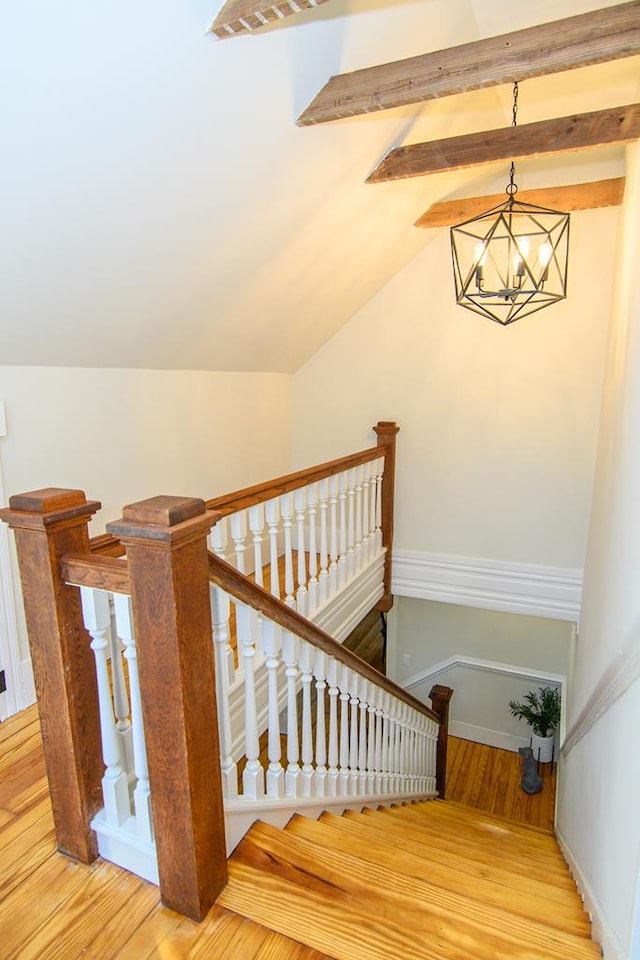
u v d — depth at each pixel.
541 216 3.46
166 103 1.60
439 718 4.00
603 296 3.50
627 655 1.41
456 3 2.00
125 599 1.27
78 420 2.51
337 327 4.20
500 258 3.64
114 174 1.69
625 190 2.98
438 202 3.53
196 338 2.93
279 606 1.65
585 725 2.25
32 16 1.20
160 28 1.40
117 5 1.29
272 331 3.48
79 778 1.41
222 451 3.60
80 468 2.54
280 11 1.40
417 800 3.39
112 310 2.26
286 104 1.91
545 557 3.94
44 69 1.31
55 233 1.73
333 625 3.23
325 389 4.40
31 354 2.20
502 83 1.81
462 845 2.30
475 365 3.91
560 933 1.35
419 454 4.19
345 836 1.79
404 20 1.93
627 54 1.66
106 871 1.44
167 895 1.34
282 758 2.68
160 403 3.00
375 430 4.14
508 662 5.24
